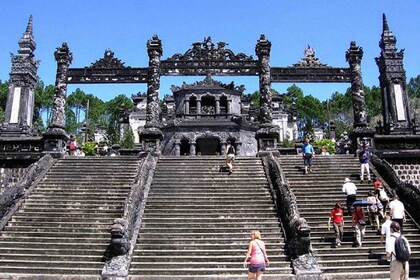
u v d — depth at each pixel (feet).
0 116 187.83
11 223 52.37
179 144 136.98
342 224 48.11
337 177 65.57
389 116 90.58
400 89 90.84
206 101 153.48
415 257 46.11
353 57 88.69
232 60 88.99
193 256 45.39
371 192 56.18
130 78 89.25
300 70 89.40
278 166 62.34
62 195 59.47
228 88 152.76
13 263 44.47
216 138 138.41
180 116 145.48
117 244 43.32
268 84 86.07
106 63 89.51
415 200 53.78
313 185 62.34
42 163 67.67
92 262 44.14
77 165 70.18
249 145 139.64
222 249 46.88
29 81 90.58
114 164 70.85
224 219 52.60
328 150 130.00
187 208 55.57
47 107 255.91
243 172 66.54
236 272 42.60
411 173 78.23
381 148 80.53
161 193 59.36
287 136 183.11
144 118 185.88
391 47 93.97
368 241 48.49
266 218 52.85
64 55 87.76
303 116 299.79
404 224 52.60
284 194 53.16
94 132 223.92
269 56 88.12
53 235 49.78
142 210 53.78
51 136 79.25
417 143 80.33
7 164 79.66
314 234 50.21
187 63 88.89
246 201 57.36
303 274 41.45
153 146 80.84
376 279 42.11
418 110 292.20
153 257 44.98
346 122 302.04
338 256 45.93
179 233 49.65
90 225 51.67
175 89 155.12
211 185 61.82
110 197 58.39
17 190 57.31
